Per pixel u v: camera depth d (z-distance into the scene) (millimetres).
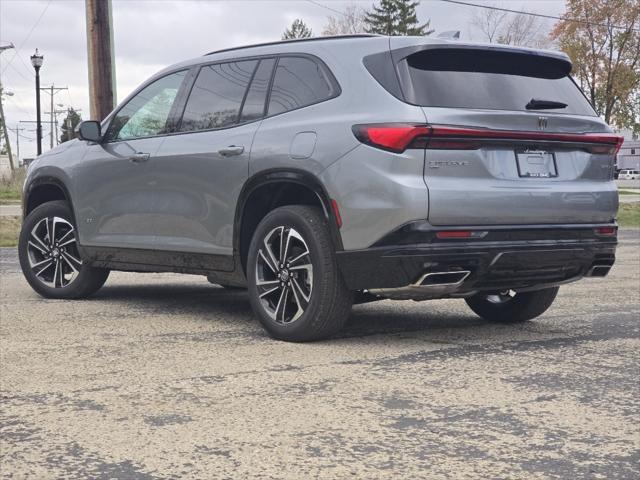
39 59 36219
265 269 5402
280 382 4195
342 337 5453
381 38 5234
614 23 39719
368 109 4992
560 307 6938
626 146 84688
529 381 4266
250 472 2947
